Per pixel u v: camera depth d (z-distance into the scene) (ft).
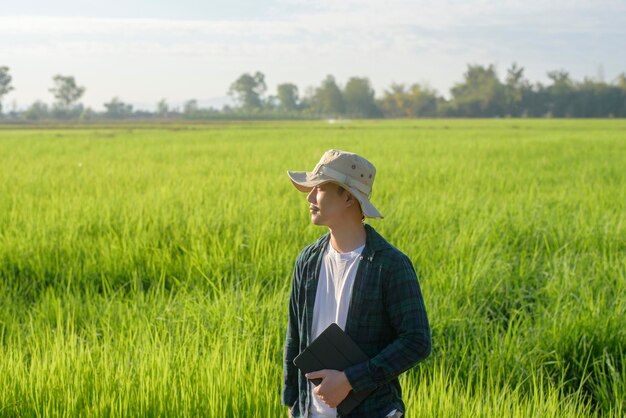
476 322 18.21
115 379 12.95
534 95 507.71
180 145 98.22
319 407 9.04
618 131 157.28
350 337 8.53
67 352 14.60
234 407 12.10
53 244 26.13
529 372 15.52
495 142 103.19
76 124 309.22
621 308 18.24
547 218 31.48
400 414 9.00
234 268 23.73
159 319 17.62
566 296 19.95
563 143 98.84
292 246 25.30
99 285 23.59
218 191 41.34
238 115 543.39
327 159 8.80
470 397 13.87
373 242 8.75
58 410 11.99
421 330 8.45
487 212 32.73
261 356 15.15
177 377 13.12
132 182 47.50
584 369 15.61
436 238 27.09
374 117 593.01
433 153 79.66
